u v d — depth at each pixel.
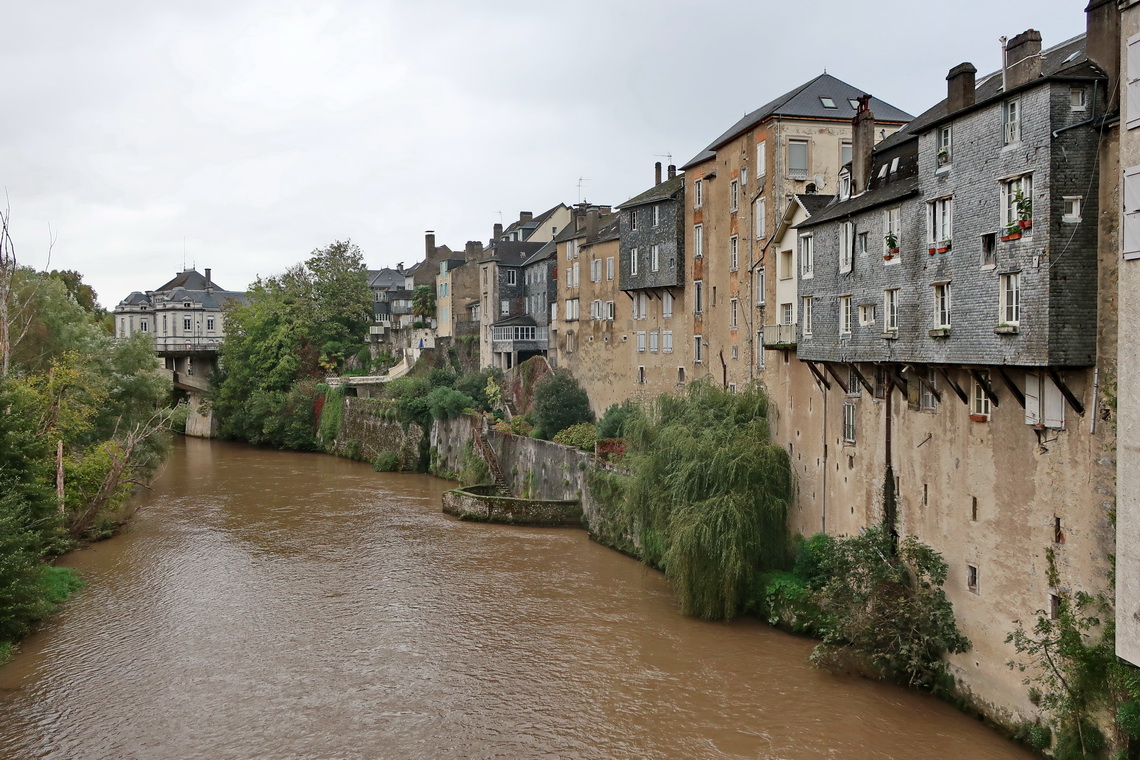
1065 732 20.69
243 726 24.94
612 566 40.62
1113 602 19.55
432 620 33.38
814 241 31.92
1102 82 20.02
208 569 40.47
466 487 55.50
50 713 25.75
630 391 58.41
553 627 32.41
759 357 40.38
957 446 24.95
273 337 90.44
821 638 30.44
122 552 43.50
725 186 44.25
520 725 24.89
